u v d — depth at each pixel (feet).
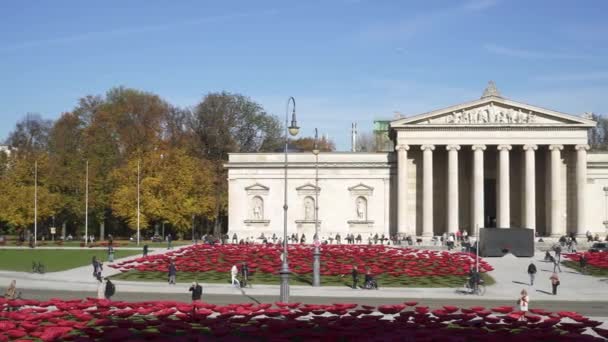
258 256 304.50
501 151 447.01
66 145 526.16
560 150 447.42
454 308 142.61
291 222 478.18
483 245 349.82
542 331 121.90
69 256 350.43
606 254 319.27
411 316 135.54
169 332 120.88
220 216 561.84
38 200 484.74
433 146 451.12
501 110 449.48
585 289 246.47
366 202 475.31
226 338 111.04
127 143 520.83
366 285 239.91
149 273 272.51
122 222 551.18
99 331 117.29
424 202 450.30
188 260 285.43
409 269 273.13
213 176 532.32
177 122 572.92
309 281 257.55
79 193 500.33
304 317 151.74
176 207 487.20
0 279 258.16
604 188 464.65
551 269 300.61
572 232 444.96
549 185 451.12
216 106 575.38
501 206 445.37
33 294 217.36
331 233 475.31
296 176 479.82
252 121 594.65
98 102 553.64
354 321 127.03
